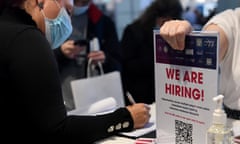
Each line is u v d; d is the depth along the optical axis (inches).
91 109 46.4
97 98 62.1
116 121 36.5
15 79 32.3
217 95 25.6
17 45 32.7
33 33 33.9
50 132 32.9
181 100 28.4
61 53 74.7
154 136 35.8
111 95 64.6
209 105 26.3
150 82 88.4
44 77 32.9
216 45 25.1
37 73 32.6
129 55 90.5
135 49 90.3
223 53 34.4
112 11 160.9
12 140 33.7
